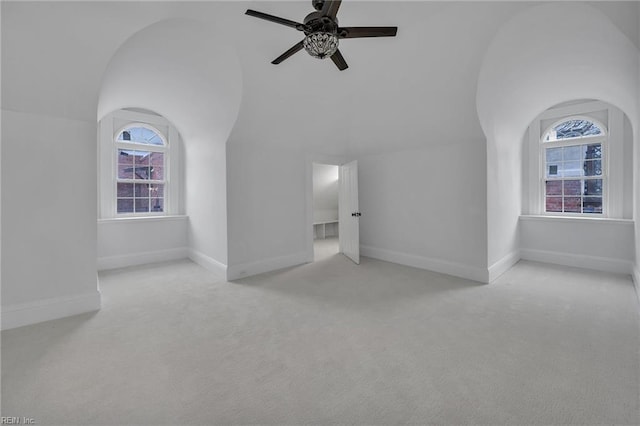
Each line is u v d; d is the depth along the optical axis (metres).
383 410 1.52
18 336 2.32
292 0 2.44
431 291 3.38
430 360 1.97
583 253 4.38
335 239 7.28
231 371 1.86
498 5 2.44
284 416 1.49
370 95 3.97
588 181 4.53
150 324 2.54
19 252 2.52
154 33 2.67
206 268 4.48
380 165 4.98
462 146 3.89
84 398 1.61
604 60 2.96
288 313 2.77
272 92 3.57
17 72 2.30
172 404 1.57
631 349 2.08
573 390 1.65
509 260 4.40
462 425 1.42
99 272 4.29
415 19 2.74
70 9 2.14
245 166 4.05
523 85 3.63
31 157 2.54
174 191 5.36
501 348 2.12
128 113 4.89
